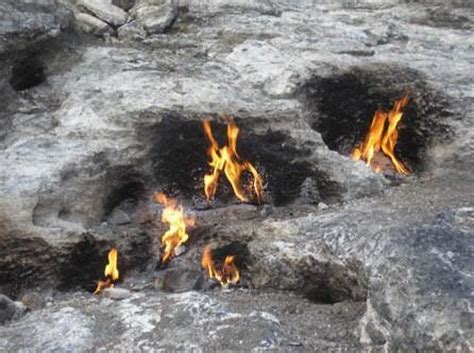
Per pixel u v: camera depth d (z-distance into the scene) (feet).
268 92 14.60
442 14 19.30
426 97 15.03
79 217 12.13
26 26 14.35
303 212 12.83
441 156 14.46
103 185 12.44
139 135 12.93
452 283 8.45
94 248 11.75
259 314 9.70
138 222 12.57
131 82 14.20
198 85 14.15
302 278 11.06
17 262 11.35
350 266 10.18
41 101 14.08
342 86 15.25
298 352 8.95
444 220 9.98
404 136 15.28
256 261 11.65
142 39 16.72
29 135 12.98
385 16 18.99
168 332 9.34
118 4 17.83
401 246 9.23
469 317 8.03
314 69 15.20
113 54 15.51
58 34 14.94
